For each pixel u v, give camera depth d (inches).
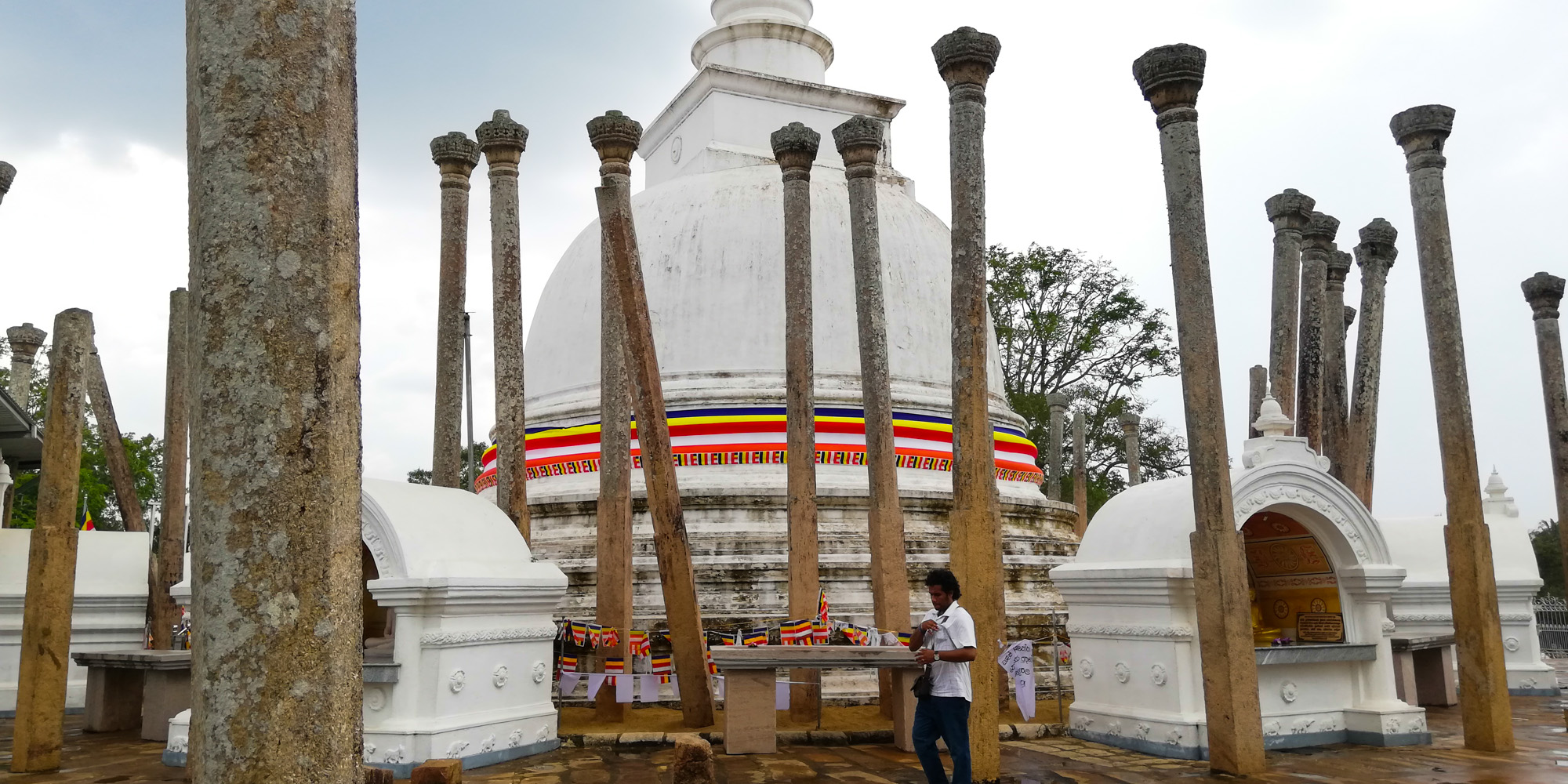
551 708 460.8
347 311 163.5
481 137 550.6
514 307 542.3
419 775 325.4
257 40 160.7
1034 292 1481.3
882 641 480.1
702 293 737.6
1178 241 408.2
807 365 524.4
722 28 912.9
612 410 520.1
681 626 475.8
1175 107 413.4
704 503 654.5
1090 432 1501.0
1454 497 454.9
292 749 148.3
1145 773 393.7
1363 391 612.4
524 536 528.1
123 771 416.8
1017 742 471.5
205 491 153.6
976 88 403.5
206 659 150.4
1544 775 383.6
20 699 412.8
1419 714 463.8
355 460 163.2
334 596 155.6
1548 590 1758.1
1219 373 403.2
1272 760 420.8
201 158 160.2
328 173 163.2
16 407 742.5
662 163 946.7
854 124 529.3
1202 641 394.9
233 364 154.3
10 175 543.5
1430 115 468.8
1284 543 509.7
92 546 660.1
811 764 411.8
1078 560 496.7
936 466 725.9
